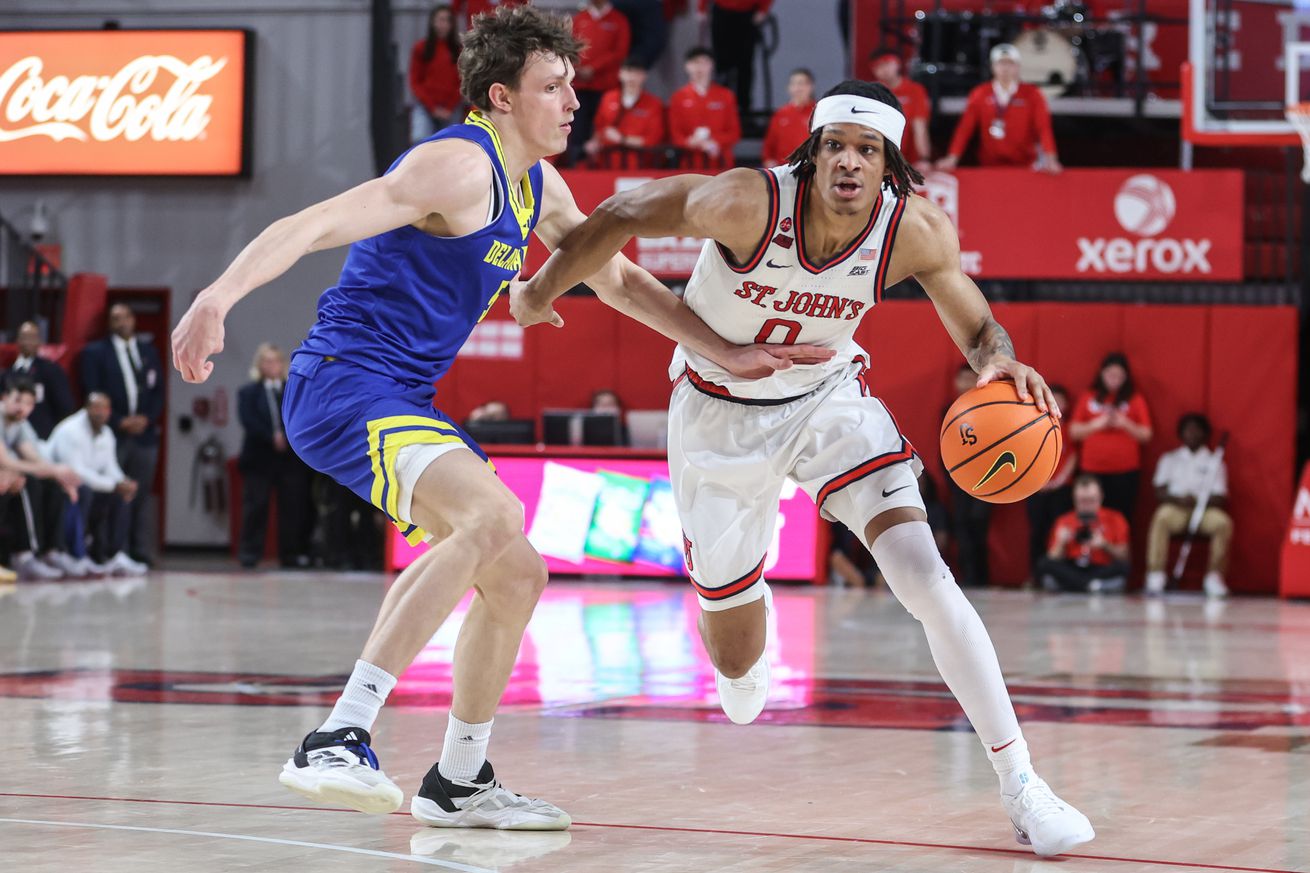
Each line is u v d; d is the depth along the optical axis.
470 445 4.99
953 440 5.07
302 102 23.88
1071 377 18.73
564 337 20.09
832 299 5.23
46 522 17.77
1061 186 18.73
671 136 20.03
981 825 5.25
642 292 5.54
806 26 23.17
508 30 4.98
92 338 22.55
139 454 19.34
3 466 17.20
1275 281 18.92
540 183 5.31
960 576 18.62
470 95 5.04
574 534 17.53
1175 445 18.53
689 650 10.92
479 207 4.91
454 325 5.07
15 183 24.36
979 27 20.94
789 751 6.81
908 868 4.57
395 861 4.55
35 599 14.86
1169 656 11.10
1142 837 5.07
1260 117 18.80
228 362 23.83
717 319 5.42
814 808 5.53
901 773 6.28
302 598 15.41
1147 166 21.42
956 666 4.96
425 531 5.00
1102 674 9.96
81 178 24.22
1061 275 18.80
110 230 24.16
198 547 23.88
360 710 4.55
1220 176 18.45
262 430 19.83
